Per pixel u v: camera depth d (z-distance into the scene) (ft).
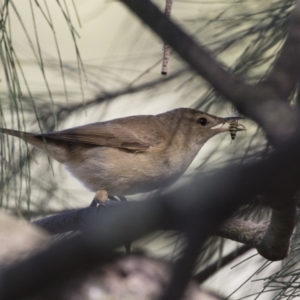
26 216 30.14
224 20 28.14
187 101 33.58
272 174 9.89
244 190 9.98
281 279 27.63
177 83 32.76
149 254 34.60
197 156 37.65
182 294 10.68
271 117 16.21
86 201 37.17
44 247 10.79
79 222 27.63
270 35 26.94
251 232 23.70
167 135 34.42
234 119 27.96
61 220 27.91
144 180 34.60
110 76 35.42
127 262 34.22
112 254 11.05
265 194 10.07
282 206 20.27
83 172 34.65
